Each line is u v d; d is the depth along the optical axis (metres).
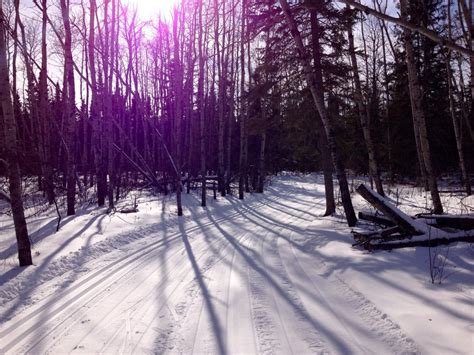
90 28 16.33
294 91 13.08
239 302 5.04
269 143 28.31
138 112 34.81
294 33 10.48
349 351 3.59
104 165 20.17
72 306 5.05
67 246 8.43
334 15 12.30
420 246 6.77
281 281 5.95
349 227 9.98
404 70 20.42
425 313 4.17
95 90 17.19
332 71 12.73
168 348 3.79
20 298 5.41
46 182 15.98
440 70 20.52
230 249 8.49
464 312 4.08
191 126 25.52
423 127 10.66
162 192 23.62
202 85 18.08
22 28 14.52
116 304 5.09
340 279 5.78
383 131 24.55
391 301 4.64
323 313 4.58
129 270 6.82
